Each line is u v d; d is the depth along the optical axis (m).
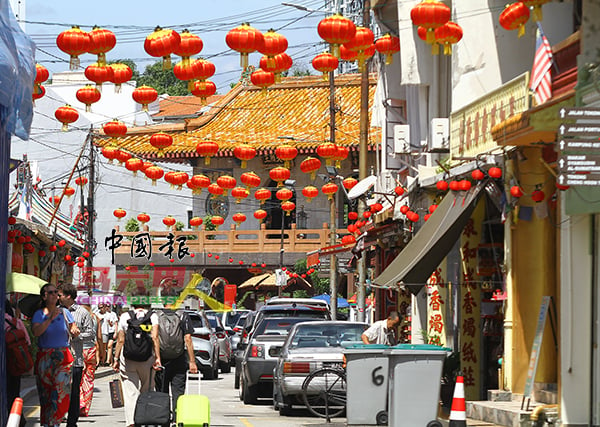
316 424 21.20
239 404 27.08
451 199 24.12
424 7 18.17
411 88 32.59
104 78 19.44
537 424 18.00
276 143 60.22
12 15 16.42
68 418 19.30
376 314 40.38
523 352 20.70
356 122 60.09
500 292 22.05
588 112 14.70
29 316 19.56
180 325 18.69
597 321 17.22
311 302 31.95
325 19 18.52
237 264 63.41
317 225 63.25
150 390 18.33
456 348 24.97
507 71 25.33
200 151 28.94
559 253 17.95
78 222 53.91
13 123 15.91
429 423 17.41
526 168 20.45
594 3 15.87
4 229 16.38
